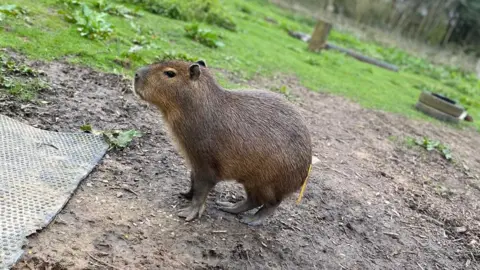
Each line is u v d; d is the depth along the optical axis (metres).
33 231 1.89
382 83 6.03
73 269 1.83
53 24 3.51
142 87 2.10
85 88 2.89
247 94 2.16
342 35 9.58
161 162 2.48
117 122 2.68
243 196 2.44
